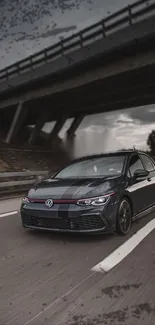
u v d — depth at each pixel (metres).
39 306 2.60
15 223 6.22
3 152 27.69
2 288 3.02
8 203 9.62
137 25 19.94
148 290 2.89
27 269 3.55
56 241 4.73
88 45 23.44
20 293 2.88
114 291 2.88
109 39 21.84
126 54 22.52
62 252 4.17
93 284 3.06
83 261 3.79
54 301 2.69
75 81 26.95
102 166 5.75
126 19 20.53
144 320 2.33
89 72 25.66
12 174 12.08
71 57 24.86
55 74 27.12
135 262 3.71
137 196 5.48
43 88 30.30
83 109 37.09
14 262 3.81
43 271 3.47
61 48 25.77
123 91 28.67
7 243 4.68
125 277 3.23
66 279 3.21
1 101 36.81
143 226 5.55
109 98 31.58
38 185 5.30
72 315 2.43
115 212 4.62
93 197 4.44
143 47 21.23
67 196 4.53
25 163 26.19
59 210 4.46
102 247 4.36
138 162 6.22
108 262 3.73
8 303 2.68
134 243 4.50
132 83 26.17
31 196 4.89
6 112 40.19
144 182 5.94
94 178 5.16
